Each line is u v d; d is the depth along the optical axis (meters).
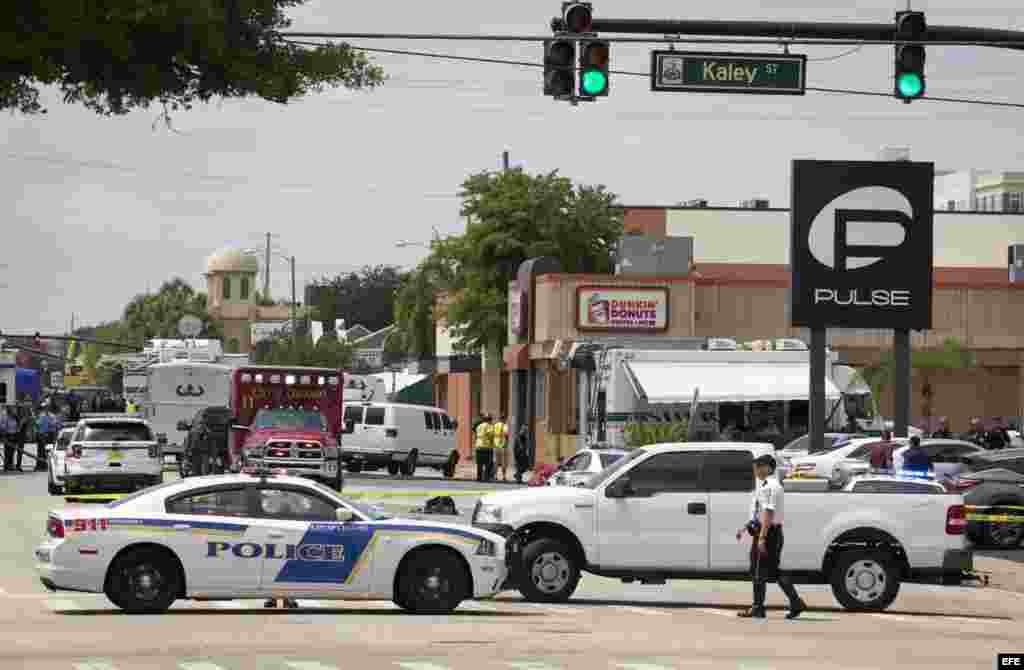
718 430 161.12
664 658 52.06
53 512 64.31
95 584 63.25
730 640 58.12
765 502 67.69
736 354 162.25
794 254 120.12
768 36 71.88
